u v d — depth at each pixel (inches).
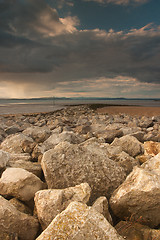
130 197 118.8
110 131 369.7
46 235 84.0
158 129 498.9
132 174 141.7
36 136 347.3
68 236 83.2
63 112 1512.1
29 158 227.5
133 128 460.8
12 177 139.7
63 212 92.9
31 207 136.9
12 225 105.1
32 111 1860.2
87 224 86.9
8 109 2198.6
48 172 148.3
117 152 233.0
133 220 119.6
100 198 124.1
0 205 109.2
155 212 115.6
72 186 144.9
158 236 105.1
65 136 308.3
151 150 243.8
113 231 86.6
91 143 259.0
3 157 176.2
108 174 152.3
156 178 123.6
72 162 154.6
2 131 421.7
